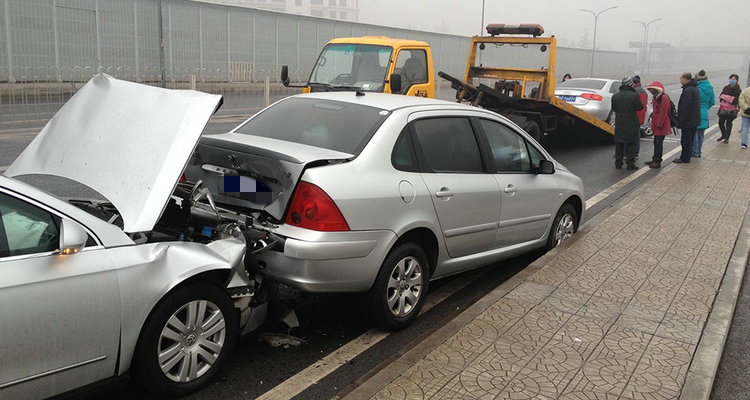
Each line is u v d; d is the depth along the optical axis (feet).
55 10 69.77
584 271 19.48
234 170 14.73
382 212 14.52
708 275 19.65
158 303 11.44
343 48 39.47
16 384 9.70
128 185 11.80
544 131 46.70
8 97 51.37
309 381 13.16
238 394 12.47
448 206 16.37
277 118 17.42
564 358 13.67
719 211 28.71
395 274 15.44
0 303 9.34
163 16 83.82
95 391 10.92
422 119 16.71
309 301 17.40
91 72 74.33
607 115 54.54
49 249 10.20
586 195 33.68
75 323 10.24
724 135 56.70
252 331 13.96
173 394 11.93
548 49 43.88
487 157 18.26
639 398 12.16
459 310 17.60
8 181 10.27
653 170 42.73
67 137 13.34
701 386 12.73
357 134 15.61
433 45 125.29
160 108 12.67
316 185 13.60
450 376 12.69
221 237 13.71
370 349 14.82
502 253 19.15
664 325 15.67
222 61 93.61
